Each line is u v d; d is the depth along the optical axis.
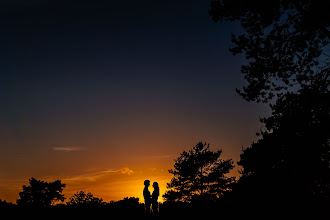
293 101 15.72
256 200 19.16
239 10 14.83
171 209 18.91
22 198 47.91
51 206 16.33
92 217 14.41
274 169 17.86
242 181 22.78
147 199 14.58
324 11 12.93
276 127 16.47
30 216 13.97
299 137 15.69
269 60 15.62
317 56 15.17
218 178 37.88
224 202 21.44
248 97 16.30
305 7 13.82
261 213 18.39
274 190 17.98
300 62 15.59
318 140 15.12
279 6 14.30
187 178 39.34
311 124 15.30
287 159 16.66
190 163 39.38
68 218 14.05
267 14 14.31
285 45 15.27
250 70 15.98
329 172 15.48
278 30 15.06
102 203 17.42
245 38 15.63
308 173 16.05
